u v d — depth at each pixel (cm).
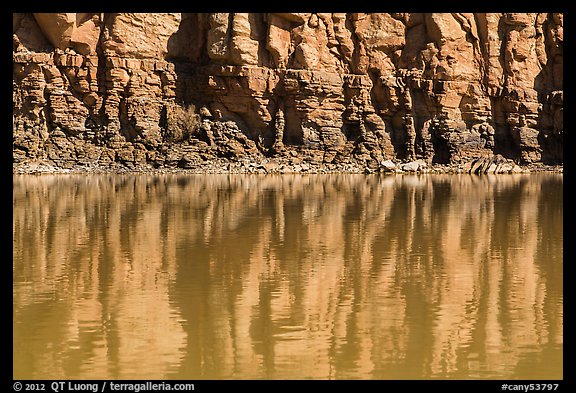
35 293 1433
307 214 2759
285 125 5709
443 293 1440
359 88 5784
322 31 5775
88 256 1847
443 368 1020
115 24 5547
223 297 1404
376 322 1234
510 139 6053
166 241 2098
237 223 2492
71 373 1005
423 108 5875
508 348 1103
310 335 1163
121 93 5591
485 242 2095
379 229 2358
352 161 5791
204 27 5756
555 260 1800
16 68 5416
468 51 5956
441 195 3584
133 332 1177
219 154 5638
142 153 5566
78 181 4456
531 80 6062
